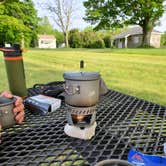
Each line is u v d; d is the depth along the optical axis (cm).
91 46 2550
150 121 92
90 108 69
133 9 1661
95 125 78
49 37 3288
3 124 80
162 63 679
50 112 100
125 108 110
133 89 351
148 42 1808
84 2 1742
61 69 576
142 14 1664
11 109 82
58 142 73
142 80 427
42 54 1093
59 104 105
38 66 643
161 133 80
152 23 1758
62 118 94
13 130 82
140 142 72
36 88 137
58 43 3572
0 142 71
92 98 67
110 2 1666
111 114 100
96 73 68
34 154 65
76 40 2572
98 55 1012
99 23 1770
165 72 516
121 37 2752
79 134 73
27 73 509
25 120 92
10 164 60
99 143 72
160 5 1578
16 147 70
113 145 70
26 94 105
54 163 61
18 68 95
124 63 686
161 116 98
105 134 78
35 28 2214
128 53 1082
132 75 478
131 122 91
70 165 60
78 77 64
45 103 100
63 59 837
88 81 64
